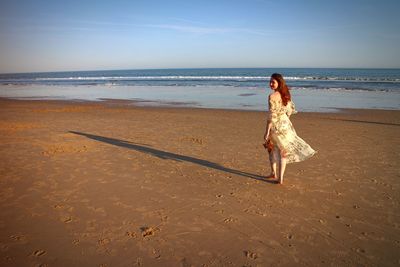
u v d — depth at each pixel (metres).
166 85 37.28
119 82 47.19
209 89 29.75
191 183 4.94
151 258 2.97
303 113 14.22
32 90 32.41
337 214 3.88
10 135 8.45
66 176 5.21
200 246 3.18
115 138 8.24
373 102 18.31
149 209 4.01
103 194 4.48
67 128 9.72
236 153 6.72
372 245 3.20
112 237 3.33
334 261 2.94
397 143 7.71
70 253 3.04
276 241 3.28
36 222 3.64
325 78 44.81
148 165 5.86
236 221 3.71
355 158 6.31
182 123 10.91
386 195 4.44
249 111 14.79
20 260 2.91
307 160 6.18
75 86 38.47
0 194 4.44
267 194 4.50
